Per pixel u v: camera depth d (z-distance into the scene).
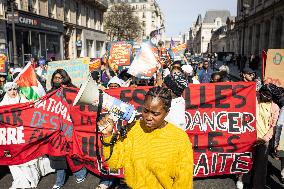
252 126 4.63
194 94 4.69
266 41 42.09
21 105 4.69
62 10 33.28
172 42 15.16
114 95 4.81
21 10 23.19
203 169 4.73
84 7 41.62
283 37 33.81
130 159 2.30
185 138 2.25
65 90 4.77
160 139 2.22
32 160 4.75
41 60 13.05
